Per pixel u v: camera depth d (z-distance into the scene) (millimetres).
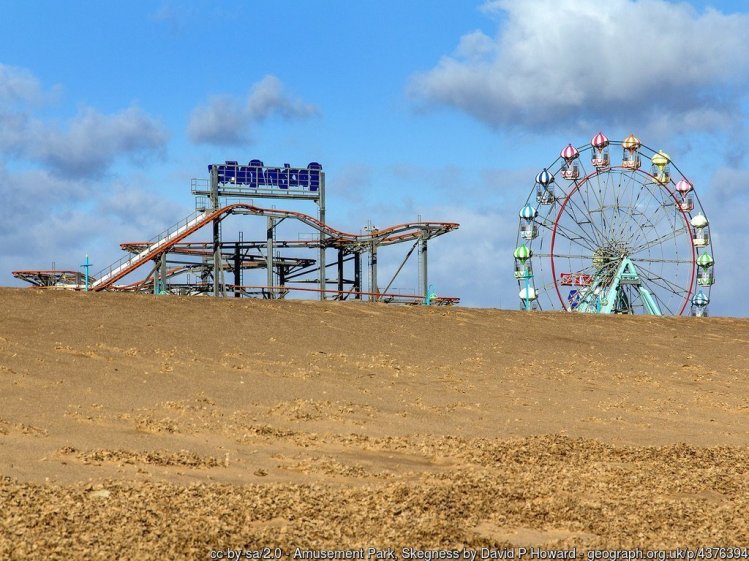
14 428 22328
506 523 17797
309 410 27641
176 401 26984
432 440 25094
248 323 39656
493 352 40469
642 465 23609
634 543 16859
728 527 18156
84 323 35531
